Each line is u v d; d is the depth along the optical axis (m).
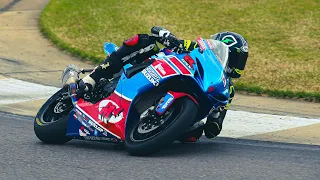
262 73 47.41
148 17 71.44
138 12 74.00
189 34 63.91
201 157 22.67
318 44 60.62
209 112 22.34
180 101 21.56
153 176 19.39
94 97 24.81
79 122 24.17
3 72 44.81
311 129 30.33
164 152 23.52
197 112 21.69
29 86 40.62
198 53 22.08
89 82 24.61
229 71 23.86
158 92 22.34
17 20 67.62
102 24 67.31
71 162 21.39
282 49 57.94
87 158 22.08
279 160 22.75
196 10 75.81
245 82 44.12
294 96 39.41
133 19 70.19
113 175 19.48
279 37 63.62
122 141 23.20
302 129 30.30
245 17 72.56
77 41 58.69
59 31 62.78
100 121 23.27
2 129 28.12
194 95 21.67
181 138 25.39
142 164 21.03
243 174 19.98
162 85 21.91
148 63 22.78
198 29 66.38
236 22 70.25
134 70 22.78
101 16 71.44
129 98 22.50
